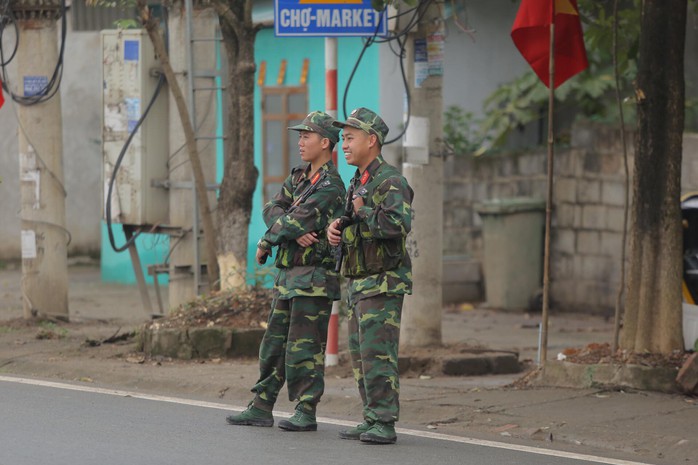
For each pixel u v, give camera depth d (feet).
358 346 64.08
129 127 104.17
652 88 79.15
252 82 99.71
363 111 62.59
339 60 143.02
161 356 91.61
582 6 97.50
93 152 176.04
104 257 161.79
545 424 68.64
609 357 80.07
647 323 79.25
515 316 132.46
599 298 131.13
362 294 62.39
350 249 62.49
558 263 135.33
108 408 72.28
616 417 69.72
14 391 77.82
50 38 112.37
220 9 97.35
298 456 59.72
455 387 81.25
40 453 59.11
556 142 146.00
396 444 63.41
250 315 94.07
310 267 65.51
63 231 113.91
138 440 62.85
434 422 71.15
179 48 103.55
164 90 104.42
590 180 131.44
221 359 90.84
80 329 109.91
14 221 177.78
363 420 70.69
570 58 85.97
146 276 157.38
